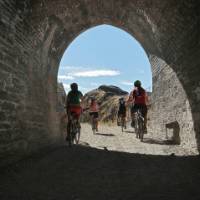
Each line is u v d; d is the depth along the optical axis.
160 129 7.11
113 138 7.92
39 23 4.85
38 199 2.46
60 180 3.12
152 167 3.77
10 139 3.81
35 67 5.14
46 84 6.08
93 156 4.61
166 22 5.23
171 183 2.96
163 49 6.13
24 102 4.44
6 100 3.68
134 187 2.85
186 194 2.58
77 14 6.09
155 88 7.62
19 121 4.19
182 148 5.37
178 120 5.64
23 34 4.32
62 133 7.83
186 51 4.77
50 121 6.28
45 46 5.65
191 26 4.32
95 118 9.53
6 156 3.67
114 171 3.56
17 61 4.11
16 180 3.07
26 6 4.14
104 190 2.75
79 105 5.77
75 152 4.96
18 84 4.16
